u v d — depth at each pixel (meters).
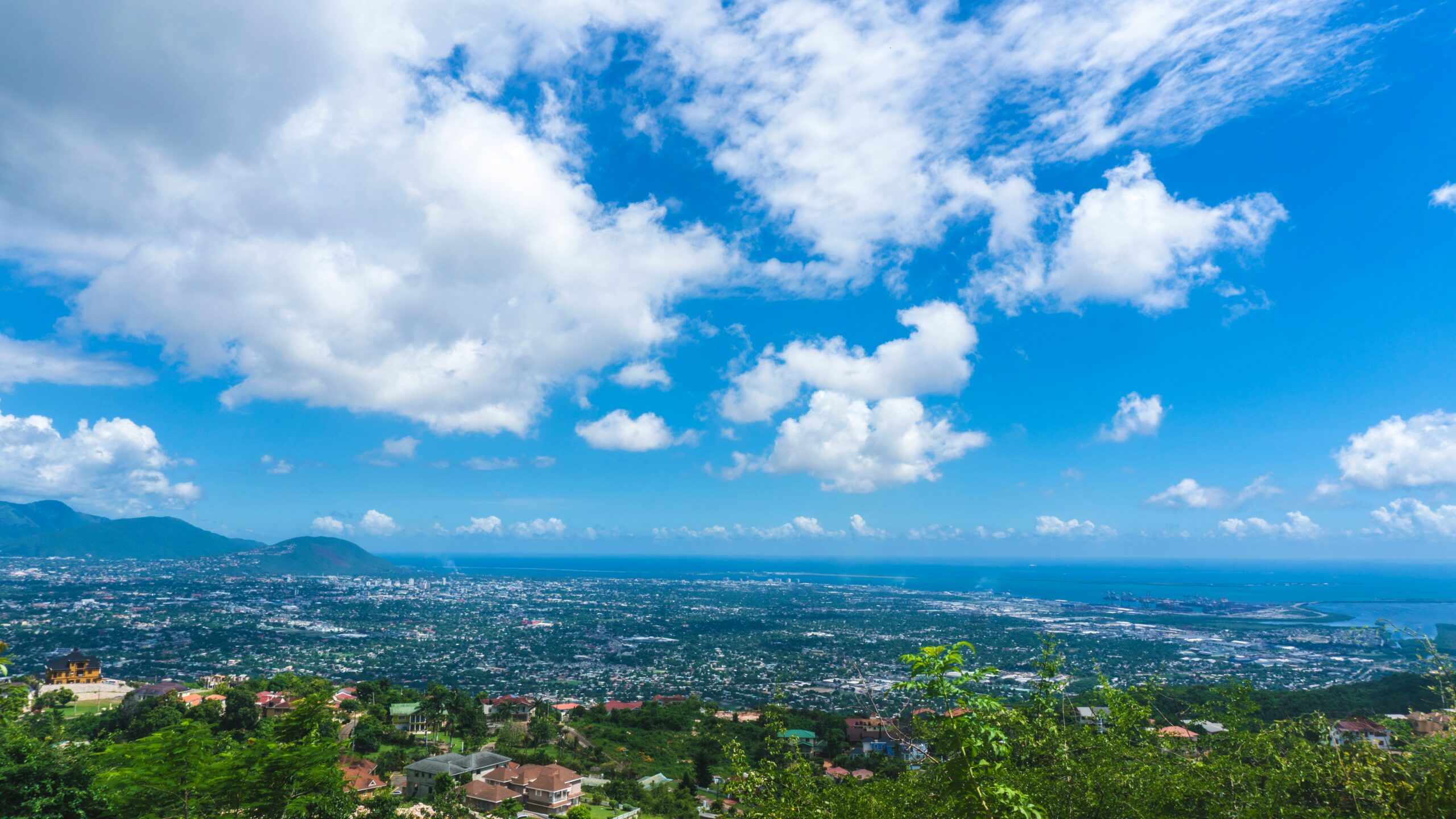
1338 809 11.75
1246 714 13.54
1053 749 12.39
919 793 12.12
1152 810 11.61
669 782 48.94
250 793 19.47
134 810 19.31
